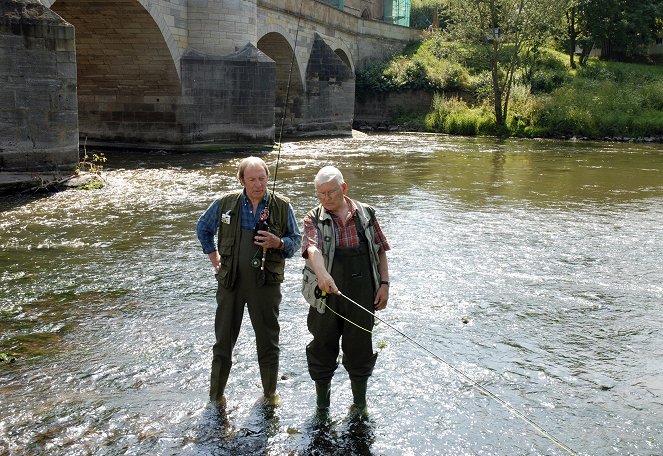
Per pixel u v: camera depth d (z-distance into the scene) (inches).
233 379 203.5
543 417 184.7
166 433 171.9
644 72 1649.9
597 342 243.6
